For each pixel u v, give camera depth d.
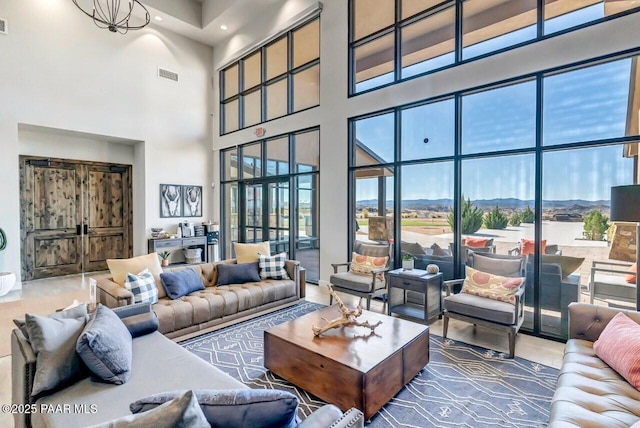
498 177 4.01
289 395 1.21
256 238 7.35
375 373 2.17
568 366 2.03
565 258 3.56
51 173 6.62
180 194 7.81
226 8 6.82
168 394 1.19
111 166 7.38
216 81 8.23
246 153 7.57
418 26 4.70
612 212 2.73
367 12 5.21
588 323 2.38
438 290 4.03
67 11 6.13
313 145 6.09
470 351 3.22
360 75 5.34
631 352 1.87
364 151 5.30
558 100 3.57
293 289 4.63
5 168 5.46
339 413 1.30
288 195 6.54
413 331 2.75
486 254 3.87
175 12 7.10
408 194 4.81
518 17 3.84
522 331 3.72
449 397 2.44
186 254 7.80
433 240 4.57
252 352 3.18
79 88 6.29
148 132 7.26
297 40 6.37
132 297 3.18
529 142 3.77
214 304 3.71
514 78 3.80
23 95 5.66
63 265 6.84
